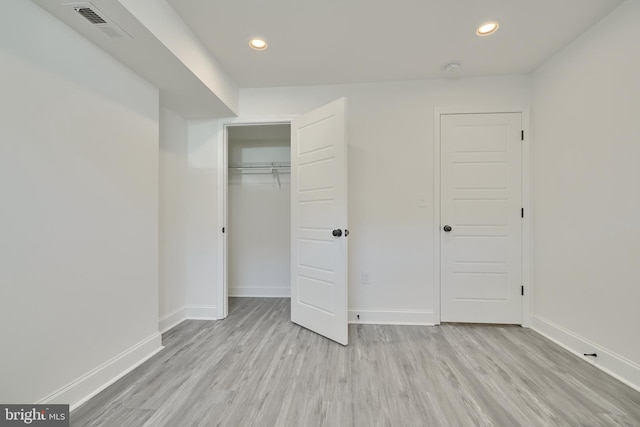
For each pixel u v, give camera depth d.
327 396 1.59
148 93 2.10
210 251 2.89
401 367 1.90
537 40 2.11
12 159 1.25
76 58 1.53
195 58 2.02
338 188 2.27
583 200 2.03
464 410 1.47
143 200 2.05
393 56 2.31
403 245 2.72
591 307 1.95
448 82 2.69
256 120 2.86
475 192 2.66
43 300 1.37
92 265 1.63
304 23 1.91
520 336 2.40
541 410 1.47
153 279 2.14
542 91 2.46
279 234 3.81
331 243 2.34
